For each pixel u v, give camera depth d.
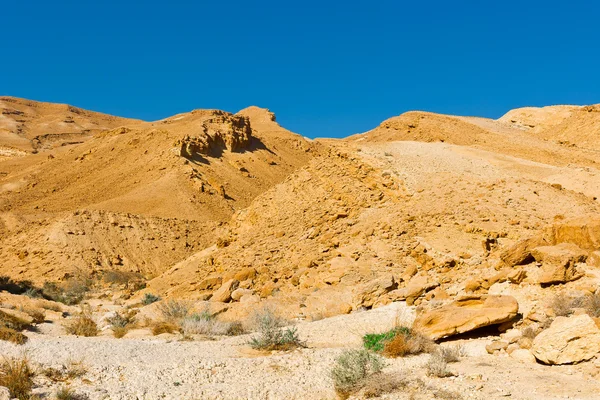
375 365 9.50
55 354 11.02
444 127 78.44
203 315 17.09
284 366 10.54
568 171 42.22
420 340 10.89
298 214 34.44
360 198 32.19
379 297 16.52
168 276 33.91
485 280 13.80
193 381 9.71
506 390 8.08
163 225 56.72
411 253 22.14
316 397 9.02
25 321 15.52
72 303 32.19
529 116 101.25
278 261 27.69
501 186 30.28
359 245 24.86
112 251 50.25
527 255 14.07
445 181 31.73
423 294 15.22
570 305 10.99
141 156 85.56
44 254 47.53
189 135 88.94
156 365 10.58
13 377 8.99
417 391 8.48
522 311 11.74
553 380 8.35
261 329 13.70
